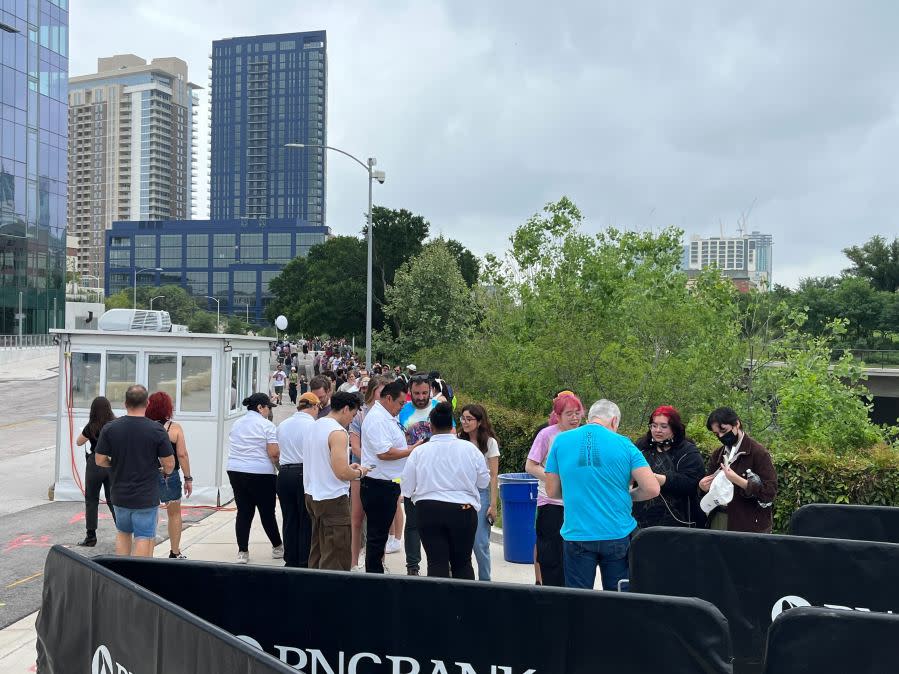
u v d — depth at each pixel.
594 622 3.37
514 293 22.69
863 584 4.46
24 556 9.77
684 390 13.55
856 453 9.11
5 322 70.06
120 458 7.61
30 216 73.06
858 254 89.88
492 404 15.61
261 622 3.78
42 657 4.04
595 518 5.81
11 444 22.08
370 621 3.64
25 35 71.81
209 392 13.08
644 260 19.23
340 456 7.56
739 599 4.64
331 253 79.62
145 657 3.27
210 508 12.95
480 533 7.95
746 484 6.37
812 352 14.37
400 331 48.44
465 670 3.52
